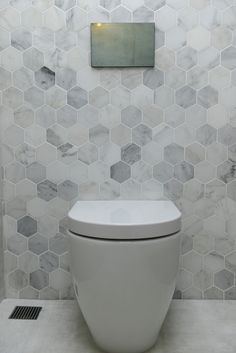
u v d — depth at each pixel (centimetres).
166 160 139
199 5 132
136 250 94
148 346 108
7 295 146
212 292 145
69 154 139
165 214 107
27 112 138
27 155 140
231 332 120
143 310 98
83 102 137
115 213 109
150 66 134
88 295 100
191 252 143
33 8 133
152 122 138
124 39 132
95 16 133
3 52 135
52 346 112
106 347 106
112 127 138
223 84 135
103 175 140
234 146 138
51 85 136
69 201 141
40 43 135
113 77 136
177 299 145
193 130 138
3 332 120
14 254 144
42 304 141
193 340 115
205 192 140
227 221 141
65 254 143
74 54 135
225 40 133
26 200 142
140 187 141
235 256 143
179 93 136
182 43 134
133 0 132
